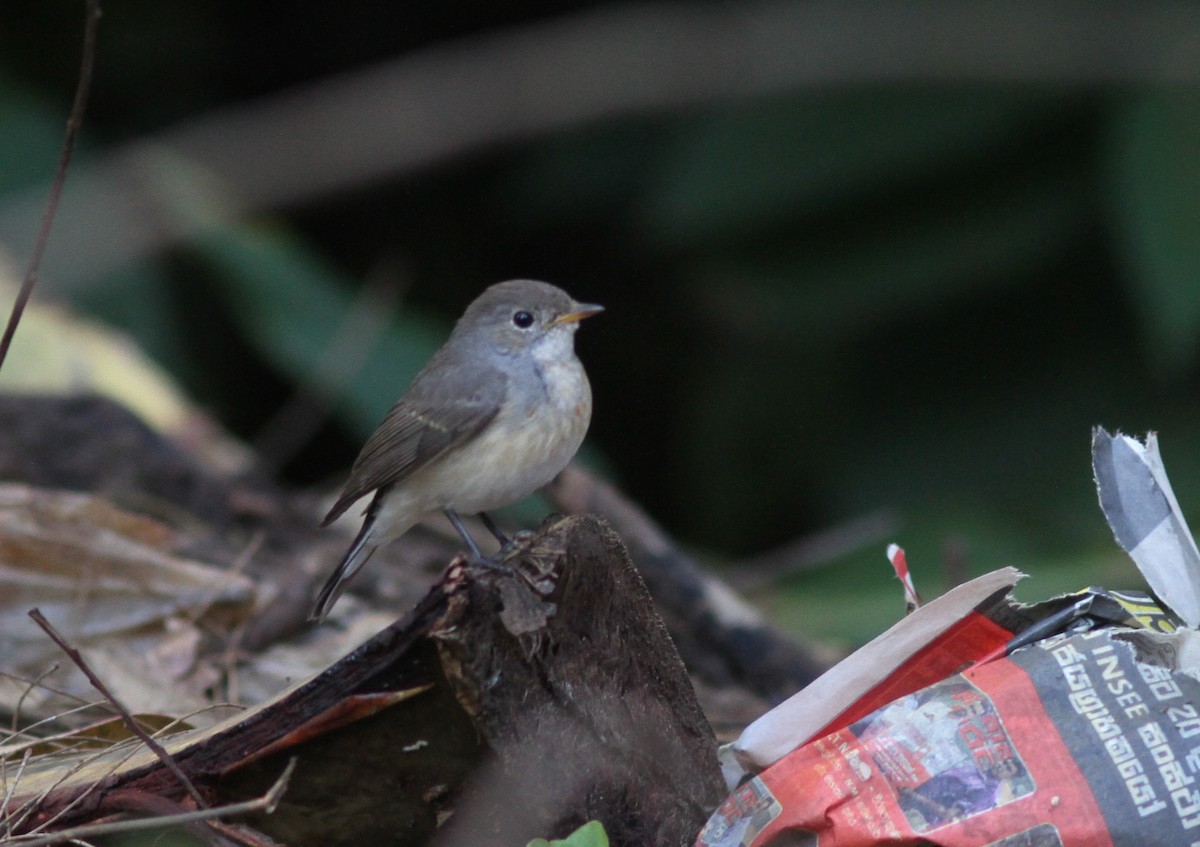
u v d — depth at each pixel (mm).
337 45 15836
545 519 5641
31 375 10914
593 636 4848
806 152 12844
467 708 4340
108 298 12625
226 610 7496
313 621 6906
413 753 4535
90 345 11430
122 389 11203
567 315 6820
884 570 11219
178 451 9555
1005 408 12688
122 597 7410
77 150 12953
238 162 14062
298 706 4469
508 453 6621
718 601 8203
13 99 13078
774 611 10445
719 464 13453
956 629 4863
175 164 13000
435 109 14086
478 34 15812
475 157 15336
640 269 15492
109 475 9141
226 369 14258
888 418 13000
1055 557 11594
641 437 15609
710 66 13773
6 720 6488
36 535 7449
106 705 5992
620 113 14117
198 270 13586
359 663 4367
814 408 13203
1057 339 12727
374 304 12523
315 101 14430
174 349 12867
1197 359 12188
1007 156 12688
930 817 4371
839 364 13211
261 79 15641
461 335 6871
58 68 14531
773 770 4637
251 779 4613
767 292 12852
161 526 7965
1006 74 12445
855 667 4875
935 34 12648
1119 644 4609
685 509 14297
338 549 9172
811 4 13211
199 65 15086
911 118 12734
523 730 4496
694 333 15273
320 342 12172
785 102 12961
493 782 4578
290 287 12523
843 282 12812
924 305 12789
